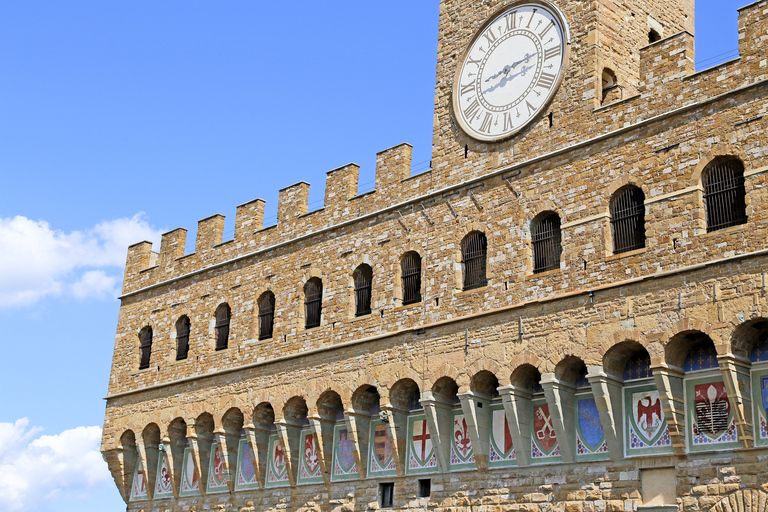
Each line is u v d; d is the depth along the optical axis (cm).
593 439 3684
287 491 4859
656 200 3606
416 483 4253
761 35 3472
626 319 3569
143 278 6088
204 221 5759
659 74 3741
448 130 4497
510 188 4125
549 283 3859
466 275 4250
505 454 3953
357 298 4716
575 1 4150
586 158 3888
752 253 3275
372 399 4597
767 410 3259
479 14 4553
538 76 4181
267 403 4972
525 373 3909
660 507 3406
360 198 4825
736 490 3231
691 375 3459
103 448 5894
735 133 3450
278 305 5084
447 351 4159
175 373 5578
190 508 5350
